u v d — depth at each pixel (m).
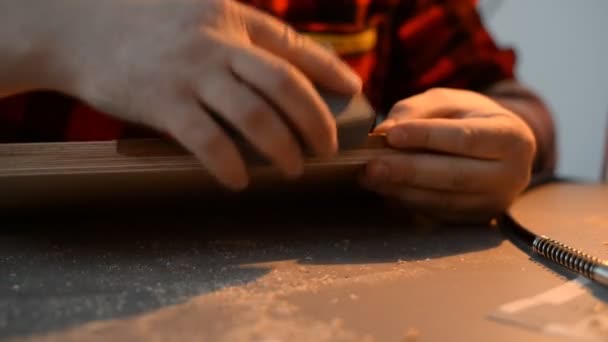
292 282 0.50
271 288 0.49
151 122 0.52
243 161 0.52
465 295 0.48
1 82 0.56
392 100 1.01
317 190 0.62
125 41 0.52
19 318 0.45
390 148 0.58
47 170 0.52
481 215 0.62
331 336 0.43
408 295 0.48
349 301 0.47
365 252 0.56
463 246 0.58
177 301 0.47
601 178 1.10
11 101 0.76
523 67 1.48
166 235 0.60
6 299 0.47
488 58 0.90
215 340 0.43
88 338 0.43
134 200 0.60
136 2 0.54
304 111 0.51
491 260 0.54
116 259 0.54
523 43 1.48
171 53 0.51
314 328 0.44
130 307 0.46
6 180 0.52
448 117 0.62
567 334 0.44
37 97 0.77
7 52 0.55
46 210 0.61
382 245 0.58
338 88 0.54
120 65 0.52
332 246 0.57
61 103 0.77
